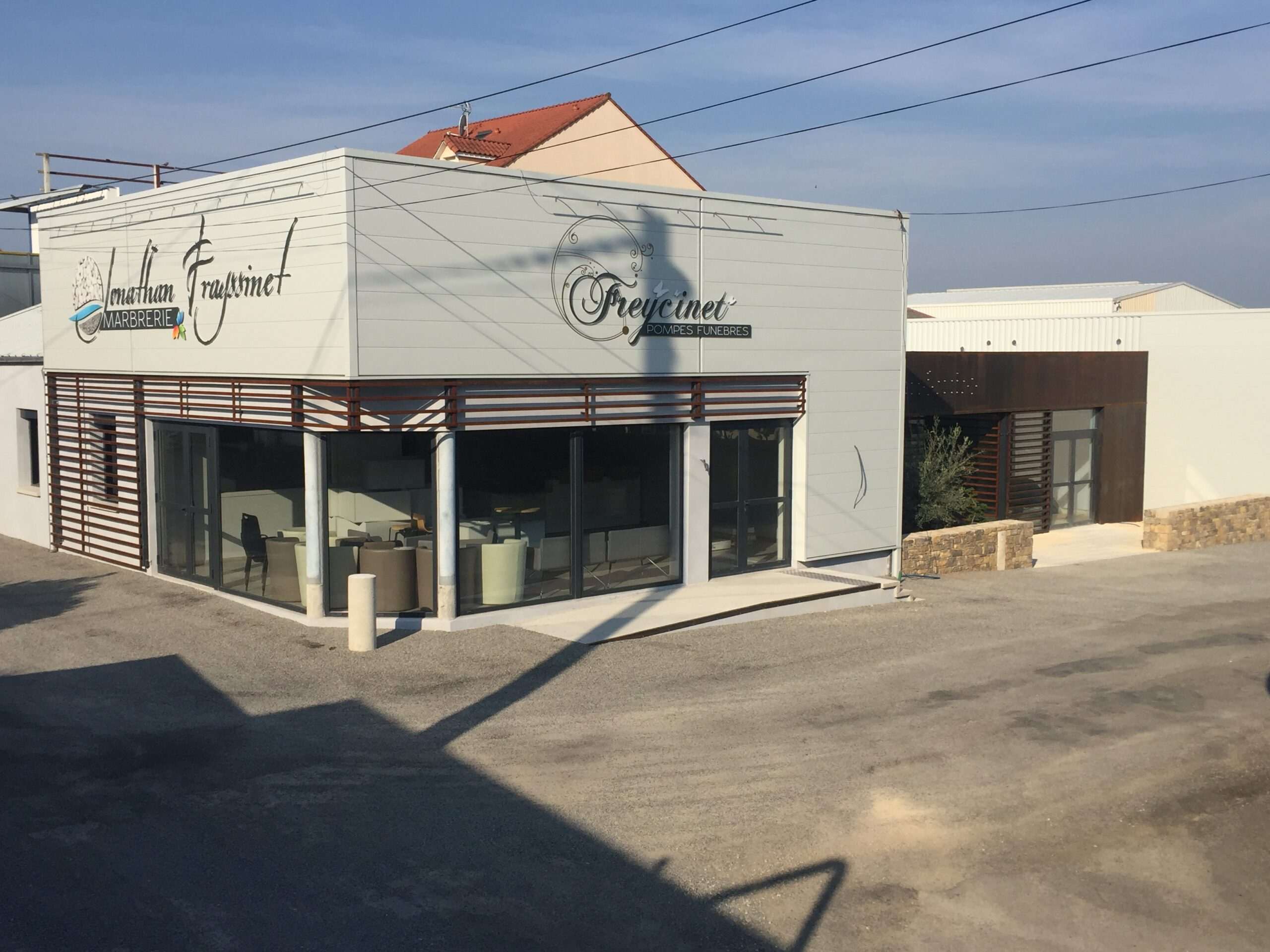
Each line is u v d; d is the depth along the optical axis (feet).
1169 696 41.63
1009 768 33.47
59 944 21.99
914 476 75.46
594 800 30.14
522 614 49.96
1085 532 90.02
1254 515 86.63
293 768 31.96
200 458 54.70
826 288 60.59
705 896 24.89
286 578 50.21
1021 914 24.53
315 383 46.21
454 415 47.09
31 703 37.50
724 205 55.83
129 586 55.26
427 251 46.09
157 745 33.60
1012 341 107.55
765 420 59.77
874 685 42.04
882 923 23.95
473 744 34.22
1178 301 150.61
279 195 47.03
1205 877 26.63
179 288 53.93
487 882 25.21
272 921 23.17
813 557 61.62
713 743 34.88
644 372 53.42
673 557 56.44
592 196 50.98
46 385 65.26
